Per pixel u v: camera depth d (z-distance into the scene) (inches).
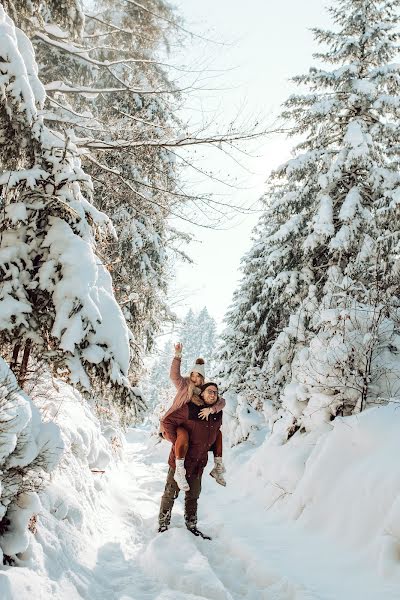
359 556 137.4
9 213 148.8
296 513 184.4
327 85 473.1
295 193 497.4
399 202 337.1
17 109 155.3
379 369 230.4
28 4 212.4
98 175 337.4
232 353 618.8
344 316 243.4
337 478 177.8
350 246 426.9
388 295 251.8
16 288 145.2
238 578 143.8
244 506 229.0
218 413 190.1
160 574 132.2
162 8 311.9
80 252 150.2
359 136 424.2
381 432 176.9
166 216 364.5
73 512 145.9
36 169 156.3
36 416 118.0
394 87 454.6
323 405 237.0
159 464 436.5
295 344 435.2
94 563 133.3
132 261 472.4
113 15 340.2
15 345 152.0
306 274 475.8
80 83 367.2
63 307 143.8
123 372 154.3
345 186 466.3
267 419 414.9
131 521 200.4
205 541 172.6
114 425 398.6
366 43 471.8
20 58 149.9
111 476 261.0
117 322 157.6
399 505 136.8
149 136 303.0
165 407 627.5
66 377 152.1
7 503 101.1
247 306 642.8
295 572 135.3
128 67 326.3
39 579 97.0
